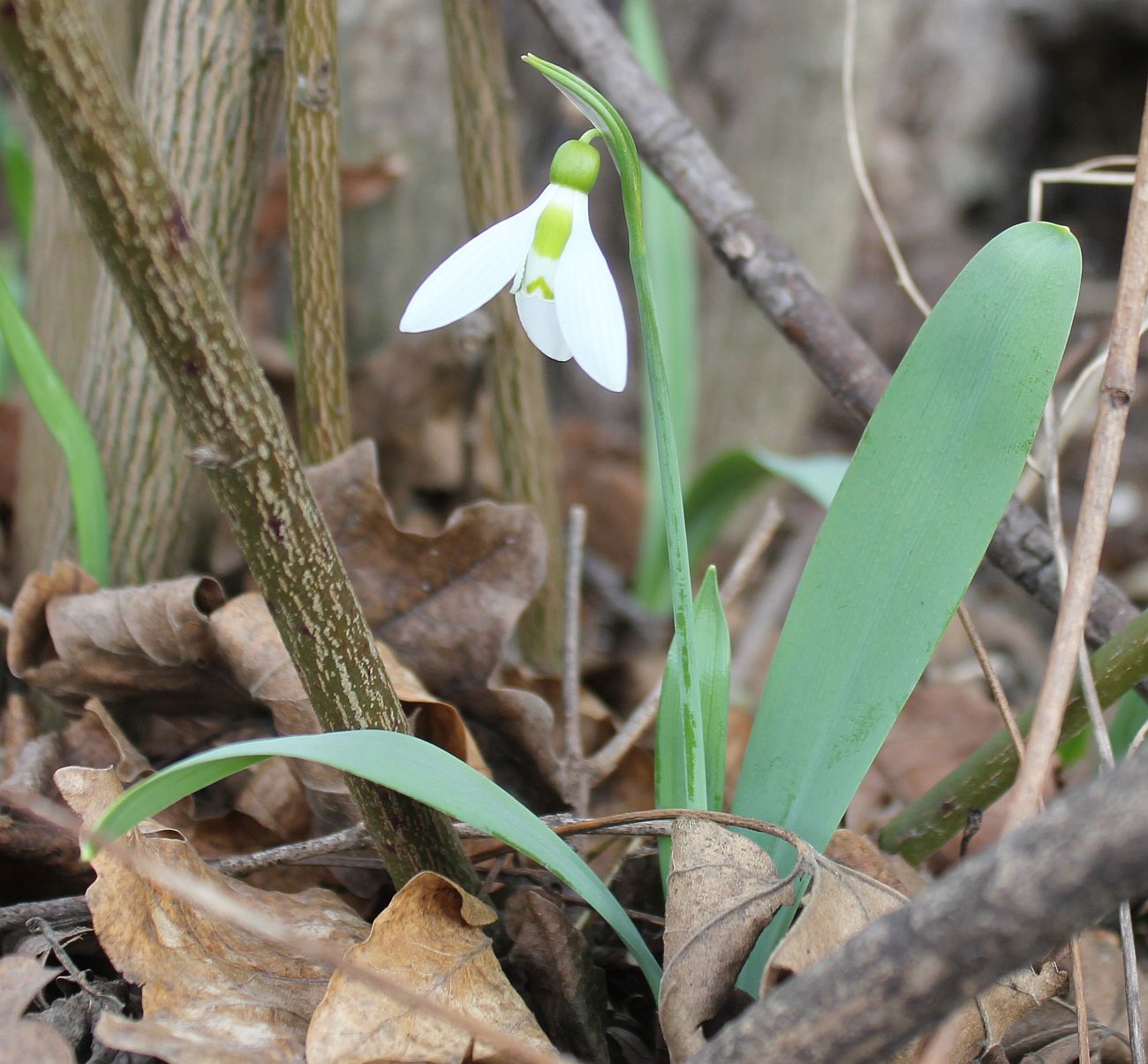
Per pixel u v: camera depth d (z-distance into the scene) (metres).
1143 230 0.34
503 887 0.38
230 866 0.36
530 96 0.85
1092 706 0.35
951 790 0.38
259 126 0.41
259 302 0.70
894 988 0.29
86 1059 0.34
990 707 0.51
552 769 0.41
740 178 0.74
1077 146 1.34
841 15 0.68
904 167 1.25
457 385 0.59
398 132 0.59
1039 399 0.34
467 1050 0.33
